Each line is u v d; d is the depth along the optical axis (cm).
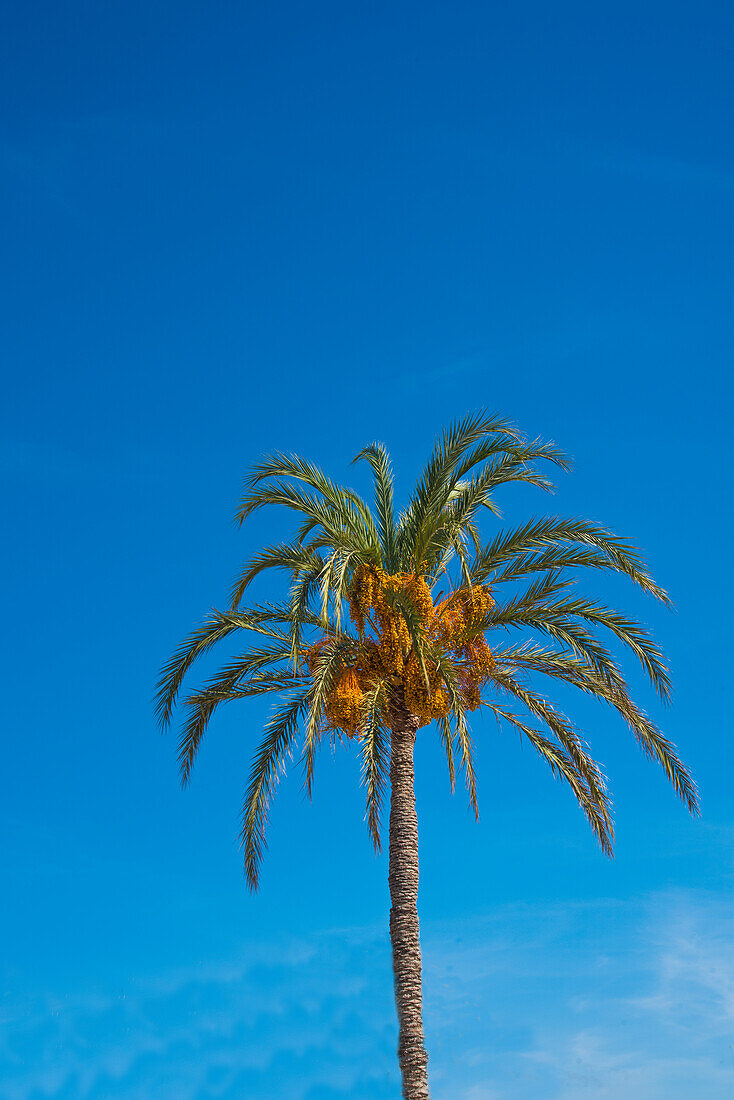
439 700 1944
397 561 2030
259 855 2084
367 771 1944
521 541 1981
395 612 1953
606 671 1952
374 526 2042
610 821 2022
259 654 2073
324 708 1941
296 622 1839
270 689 2086
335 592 1792
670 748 1947
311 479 1998
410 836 1945
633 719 1962
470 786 1736
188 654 2067
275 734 2120
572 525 1953
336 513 1994
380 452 2128
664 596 1908
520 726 2080
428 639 1934
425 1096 1766
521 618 1966
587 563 1953
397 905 1902
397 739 1998
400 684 1972
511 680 2062
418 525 2014
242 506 1973
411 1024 1819
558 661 2011
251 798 2109
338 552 1847
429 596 1975
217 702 2103
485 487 2023
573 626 1948
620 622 1931
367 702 1886
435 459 2012
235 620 2042
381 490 2097
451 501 2047
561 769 2056
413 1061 1788
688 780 1938
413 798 1977
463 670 1988
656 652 1923
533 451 1983
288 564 1994
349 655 1980
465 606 1978
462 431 2003
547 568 1975
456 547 1911
